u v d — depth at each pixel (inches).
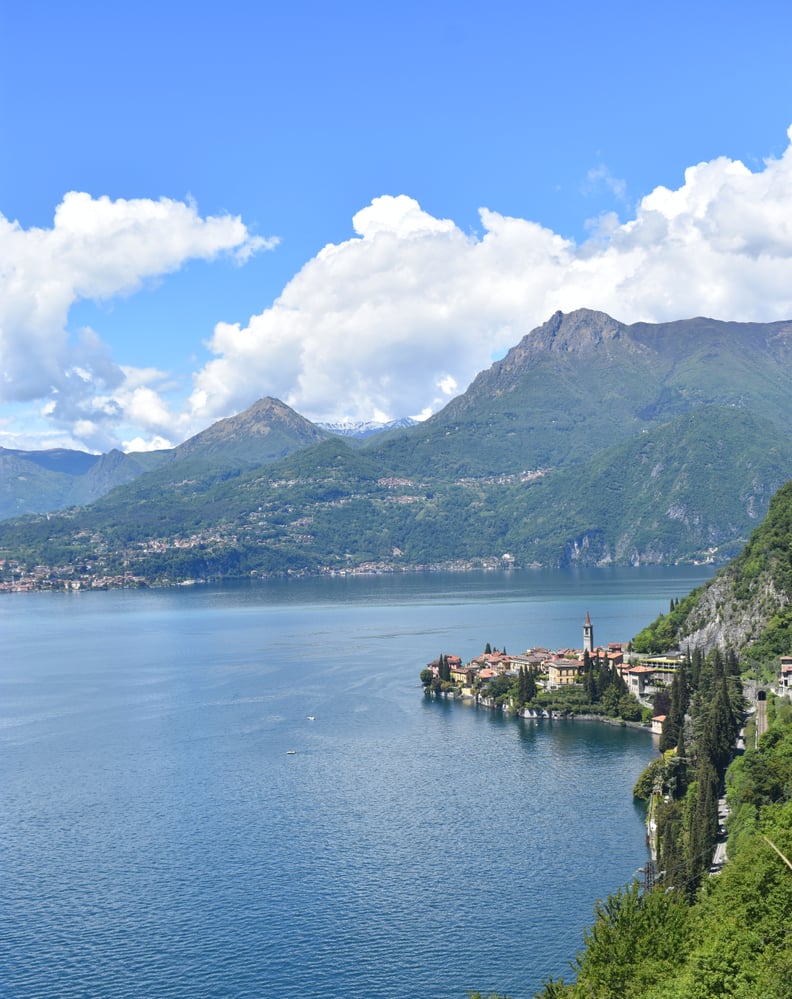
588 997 5876.0
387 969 7731.3
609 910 6643.7
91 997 7544.3
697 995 5300.2
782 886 6254.9
